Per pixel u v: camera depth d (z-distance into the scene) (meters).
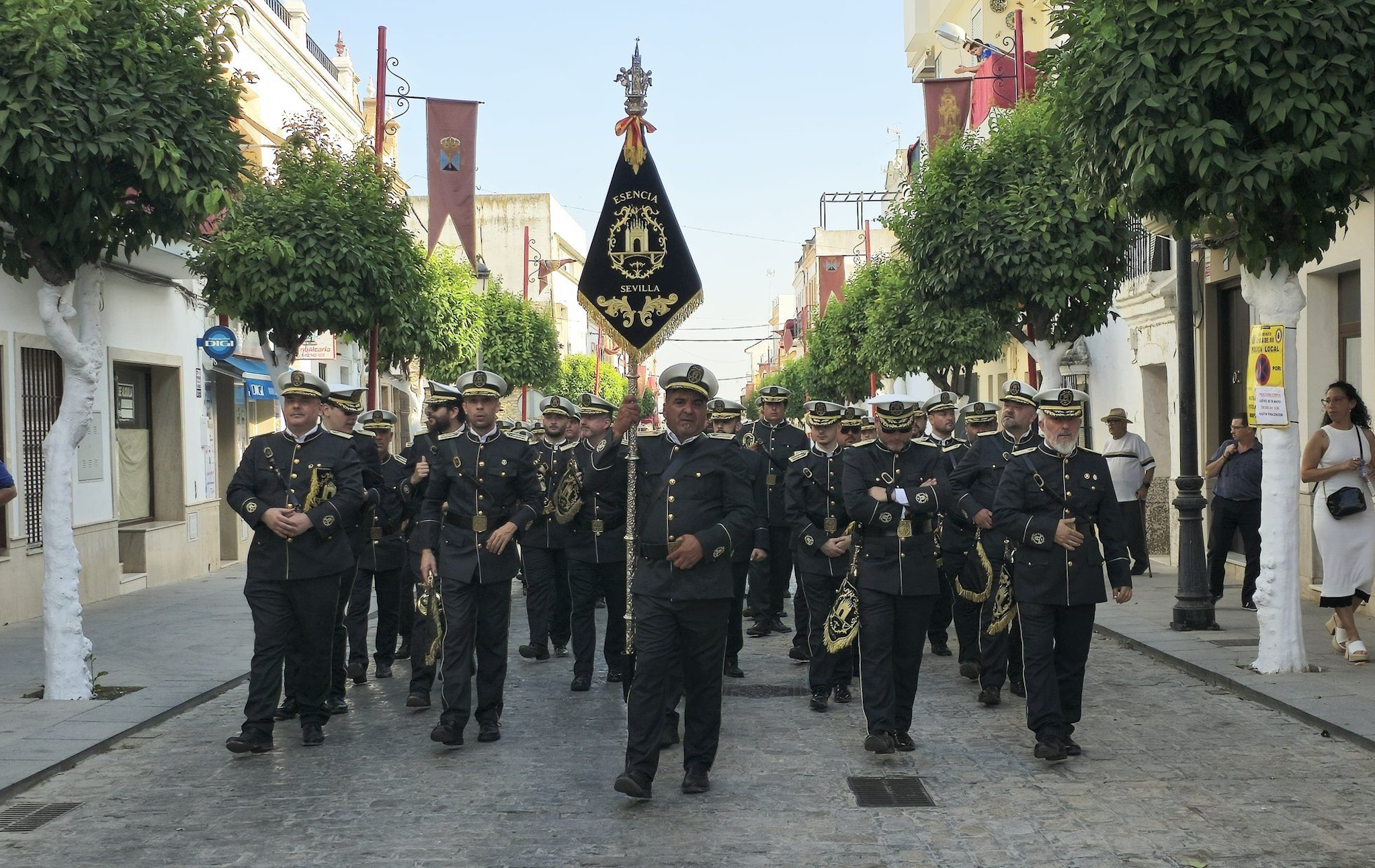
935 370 25.77
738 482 7.14
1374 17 8.52
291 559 8.18
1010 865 5.76
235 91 9.95
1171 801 6.72
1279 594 9.89
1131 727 8.48
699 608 6.95
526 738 8.52
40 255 9.53
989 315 15.98
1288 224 9.53
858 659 9.84
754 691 10.17
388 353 18.73
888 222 16.42
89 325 9.84
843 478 8.09
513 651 12.48
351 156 17.70
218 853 6.09
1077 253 14.28
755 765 7.67
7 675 10.92
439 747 8.26
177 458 20.44
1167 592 15.47
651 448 7.27
